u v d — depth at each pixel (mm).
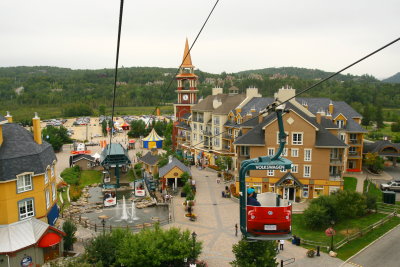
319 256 37344
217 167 80938
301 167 56562
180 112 104938
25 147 42031
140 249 31188
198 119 90125
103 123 164000
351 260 36094
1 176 37688
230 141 78375
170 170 63562
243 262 29109
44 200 42438
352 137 70125
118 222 49688
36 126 46000
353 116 71500
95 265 31438
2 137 41312
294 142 55938
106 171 83438
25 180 40156
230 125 76188
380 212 49531
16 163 39531
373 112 151250
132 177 80438
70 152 112875
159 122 153250
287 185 55656
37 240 36500
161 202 58438
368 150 73375
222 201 58375
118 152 70812
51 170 46906
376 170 71188
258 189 57562
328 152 55406
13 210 38938
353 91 196375
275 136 56469
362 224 45344
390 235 41375
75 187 69812
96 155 90625
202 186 68000
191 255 32844
